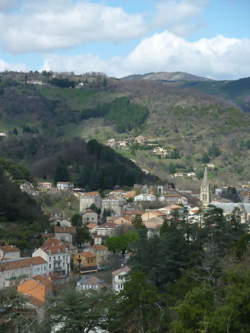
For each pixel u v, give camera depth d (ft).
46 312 231.71
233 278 198.39
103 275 498.28
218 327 170.09
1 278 405.80
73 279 460.55
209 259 281.33
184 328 180.45
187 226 346.13
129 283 225.56
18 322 228.02
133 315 222.07
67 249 509.76
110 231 647.97
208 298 195.31
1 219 579.89
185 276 266.98
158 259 301.63
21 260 445.37
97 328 245.86
